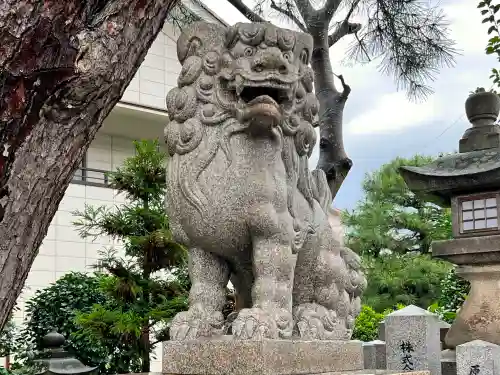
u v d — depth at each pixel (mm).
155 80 10297
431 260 13445
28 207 1086
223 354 2301
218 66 2527
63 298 6570
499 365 4324
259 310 2373
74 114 1122
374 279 13562
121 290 4535
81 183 9797
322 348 2545
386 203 14773
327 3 5059
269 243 2459
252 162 2480
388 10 4730
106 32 1139
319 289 2799
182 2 5016
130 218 4750
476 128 5801
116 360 5098
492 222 5430
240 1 4918
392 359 4742
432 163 5824
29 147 1075
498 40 4812
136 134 10797
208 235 2494
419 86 4887
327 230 2842
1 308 1080
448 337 5508
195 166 2486
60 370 3717
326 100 5121
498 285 5387
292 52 2547
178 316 2541
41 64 1047
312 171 3059
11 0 1021
